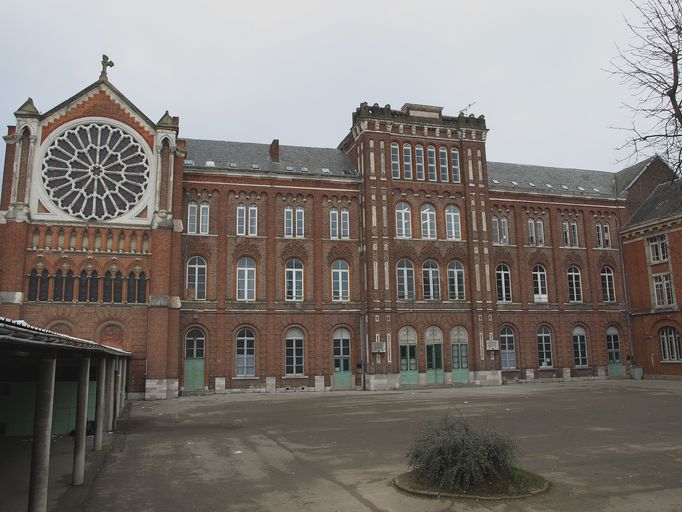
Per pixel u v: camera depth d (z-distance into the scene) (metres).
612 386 43.78
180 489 13.63
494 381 47.03
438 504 11.80
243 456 17.64
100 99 40.81
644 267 52.41
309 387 44.19
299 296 45.47
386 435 21.31
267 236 45.31
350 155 51.31
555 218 53.28
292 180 46.62
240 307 43.75
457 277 48.53
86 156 40.00
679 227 48.47
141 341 38.53
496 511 11.31
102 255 38.91
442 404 32.16
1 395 22.38
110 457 17.64
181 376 41.69
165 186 40.59
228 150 48.97
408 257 47.34
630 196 55.91
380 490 13.09
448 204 49.22
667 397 34.31
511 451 13.12
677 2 14.75
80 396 14.44
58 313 37.53
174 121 41.72
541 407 29.64
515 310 50.44
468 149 50.12
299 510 11.72
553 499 12.09
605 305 53.34
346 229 47.38
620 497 12.24
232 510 11.84
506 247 51.47
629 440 19.31
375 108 48.22
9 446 19.88
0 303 36.19
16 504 12.61
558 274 52.28
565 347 51.34
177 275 40.09
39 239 38.09
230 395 41.19
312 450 18.52
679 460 16.02
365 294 46.12
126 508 12.06
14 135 38.69
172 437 21.56
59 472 15.62
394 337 45.38
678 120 15.07
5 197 37.97
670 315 49.28
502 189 51.81
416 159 49.09
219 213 44.56
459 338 47.47
